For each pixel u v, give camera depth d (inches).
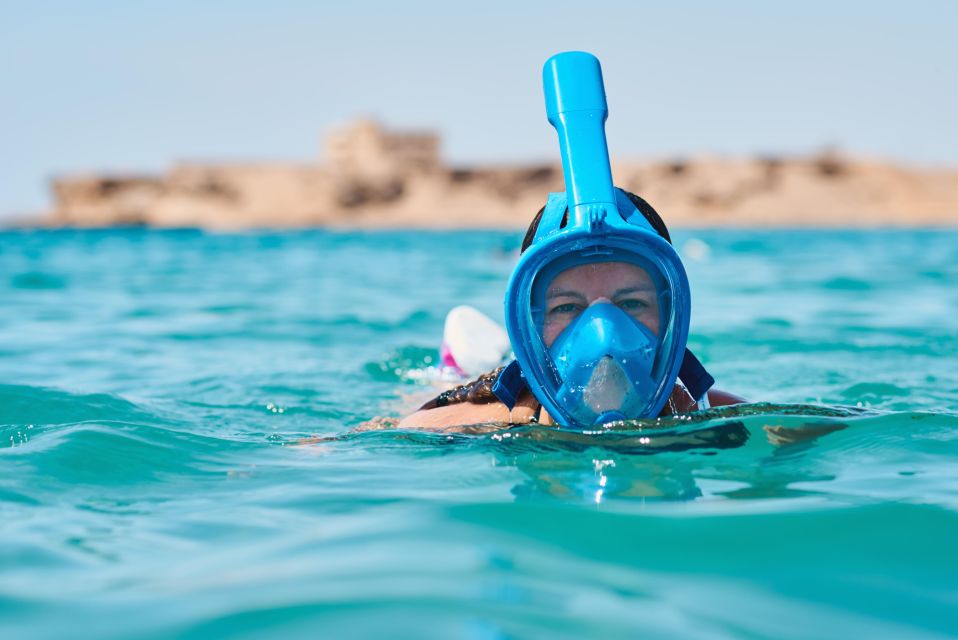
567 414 96.1
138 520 72.0
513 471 84.4
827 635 48.9
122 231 3056.1
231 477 86.8
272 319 323.9
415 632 47.3
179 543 65.7
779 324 289.6
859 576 57.6
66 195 5403.5
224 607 51.4
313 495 78.9
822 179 5733.3
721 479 80.3
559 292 95.3
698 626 49.5
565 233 92.4
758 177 5684.1
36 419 122.0
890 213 5625.0
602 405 94.8
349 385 178.4
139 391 166.9
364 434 105.7
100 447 94.3
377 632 47.4
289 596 52.9
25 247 1298.0
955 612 52.3
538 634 47.4
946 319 301.4
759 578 57.2
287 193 5502.0
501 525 67.6
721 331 268.8
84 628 49.3
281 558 61.0
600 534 65.3
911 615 51.8
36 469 86.4
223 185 5467.5
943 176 6013.8
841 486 77.9
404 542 64.1
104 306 381.7
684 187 5610.2
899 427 97.7
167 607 51.9
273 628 48.2
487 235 2340.1
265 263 813.9
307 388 173.2
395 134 5772.6
